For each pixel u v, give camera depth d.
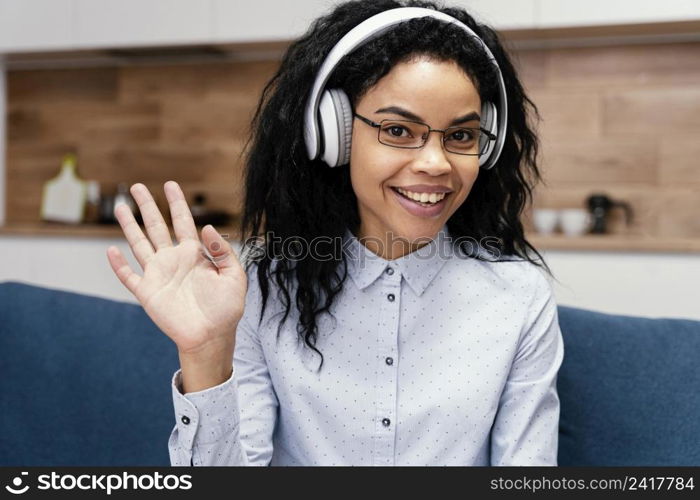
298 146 0.98
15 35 3.21
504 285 1.05
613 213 2.98
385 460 0.99
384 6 0.96
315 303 1.02
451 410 0.98
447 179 0.88
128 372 1.25
